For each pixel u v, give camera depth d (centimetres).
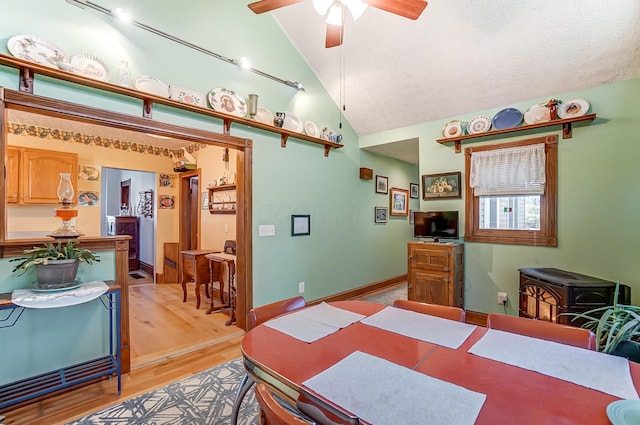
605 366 115
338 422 87
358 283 488
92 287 210
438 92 372
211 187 453
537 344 135
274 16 365
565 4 256
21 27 207
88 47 234
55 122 400
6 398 188
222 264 410
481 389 100
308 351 129
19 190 397
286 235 375
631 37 258
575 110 302
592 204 300
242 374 244
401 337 143
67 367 223
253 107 327
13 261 204
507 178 345
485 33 297
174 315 380
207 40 305
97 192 474
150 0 267
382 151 519
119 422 188
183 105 271
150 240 617
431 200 408
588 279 265
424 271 364
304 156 399
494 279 358
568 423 83
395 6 189
